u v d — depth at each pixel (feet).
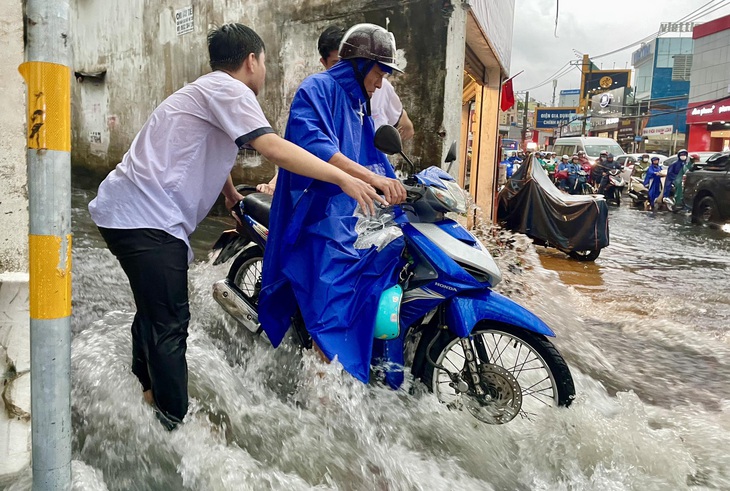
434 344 8.46
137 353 7.69
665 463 8.02
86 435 7.55
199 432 7.61
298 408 8.59
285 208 8.51
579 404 8.45
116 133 34.73
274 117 23.00
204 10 26.53
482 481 7.61
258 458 7.48
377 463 7.55
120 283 14.37
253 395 8.98
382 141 7.50
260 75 8.00
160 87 30.60
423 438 8.22
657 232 36.88
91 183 37.24
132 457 7.27
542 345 8.30
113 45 33.50
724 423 9.97
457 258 7.93
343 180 7.30
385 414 8.14
